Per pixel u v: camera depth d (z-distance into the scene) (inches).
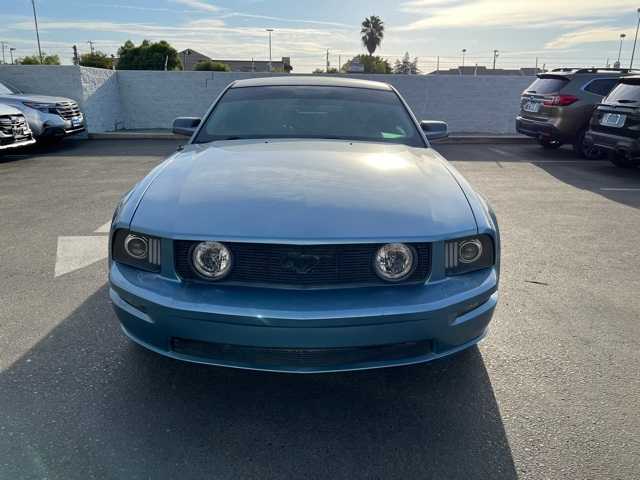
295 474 80.9
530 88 468.4
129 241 92.8
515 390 103.7
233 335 84.3
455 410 97.3
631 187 315.6
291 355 86.1
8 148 370.6
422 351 90.3
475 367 112.0
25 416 92.7
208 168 108.7
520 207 261.1
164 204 94.2
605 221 235.3
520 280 162.7
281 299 84.4
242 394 101.3
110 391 100.8
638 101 333.1
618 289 156.3
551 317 136.5
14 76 526.9
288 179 101.5
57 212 236.4
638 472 81.8
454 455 85.5
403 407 98.2
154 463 82.3
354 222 88.2
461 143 565.9
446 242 90.1
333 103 151.1
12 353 113.3
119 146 490.6
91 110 555.8
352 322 83.0
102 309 135.5
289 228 86.2
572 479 80.5
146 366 109.5
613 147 350.9
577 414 96.2
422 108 646.5
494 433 91.0
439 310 86.4
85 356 112.7
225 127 141.7
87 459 82.7
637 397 101.5
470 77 640.4
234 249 86.9
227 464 82.6
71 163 386.3
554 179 341.7
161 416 94.0
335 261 86.7
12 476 78.5
